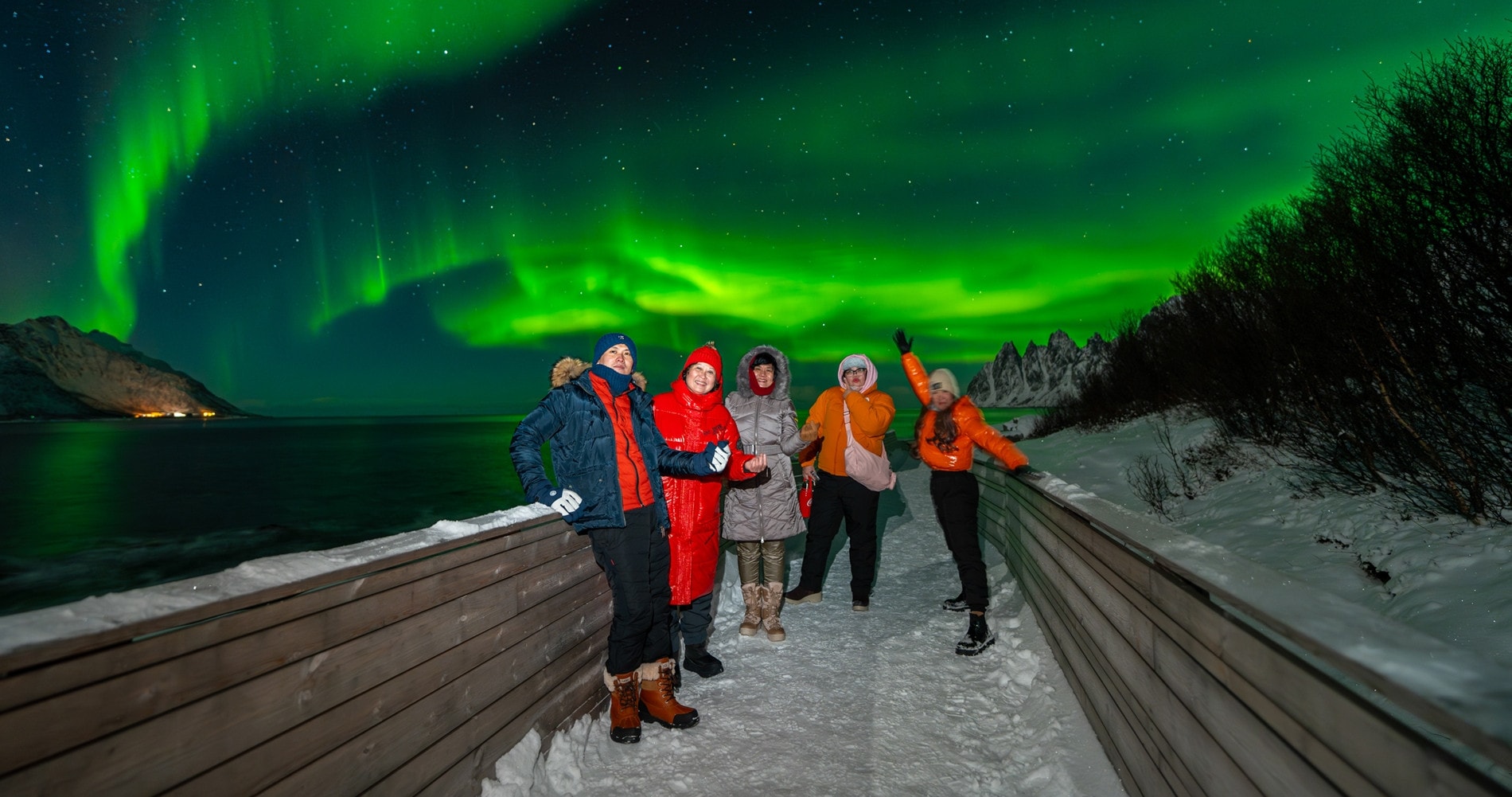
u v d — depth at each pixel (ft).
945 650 11.73
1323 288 17.71
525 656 7.59
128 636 3.58
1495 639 8.79
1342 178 17.19
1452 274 14.03
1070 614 9.15
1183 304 36.65
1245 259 26.76
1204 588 4.31
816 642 12.28
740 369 12.91
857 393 13.58
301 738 4.68
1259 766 3.91
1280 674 3.68
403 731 5.68
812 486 14.90
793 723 9.16
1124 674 6.77
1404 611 10.80
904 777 7.79
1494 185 13.24
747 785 7.66
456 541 6.29
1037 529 11.74
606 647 9.63
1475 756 6.72
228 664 4.17
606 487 8.48
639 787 7.62
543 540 8.05
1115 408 53.88
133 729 3.61
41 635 3.23
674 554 10.66
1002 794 7.44
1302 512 17.78
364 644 5.30
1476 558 11.50
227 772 4.13
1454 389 14.12
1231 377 26.86
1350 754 2.98
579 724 8.68
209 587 4.21
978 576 11.86
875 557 14.02
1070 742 7.99
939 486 12.41
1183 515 22.74
